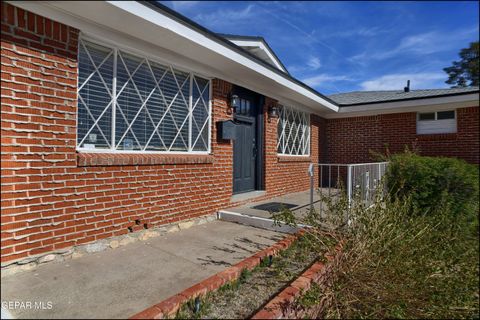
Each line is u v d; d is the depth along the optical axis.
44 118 3.19
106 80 3.94
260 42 7.19
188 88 5.18
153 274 3.11
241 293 2.87
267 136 7.36
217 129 5.71
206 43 4.37
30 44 3.07
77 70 3.50
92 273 3.09
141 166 4.27
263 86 6.77
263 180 7.28
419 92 10.99
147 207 4.36
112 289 2.75
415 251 3.96
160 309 2.29
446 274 3.95
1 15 2.87
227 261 3.53
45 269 3.13
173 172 4.78
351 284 3.48
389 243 3.75
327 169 11.15
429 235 4.33
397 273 3.55
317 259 3.63
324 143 11.09
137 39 4.08
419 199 6.36
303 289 2.79
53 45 3.26
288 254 3.85
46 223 3.22
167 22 3.71
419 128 9.49
